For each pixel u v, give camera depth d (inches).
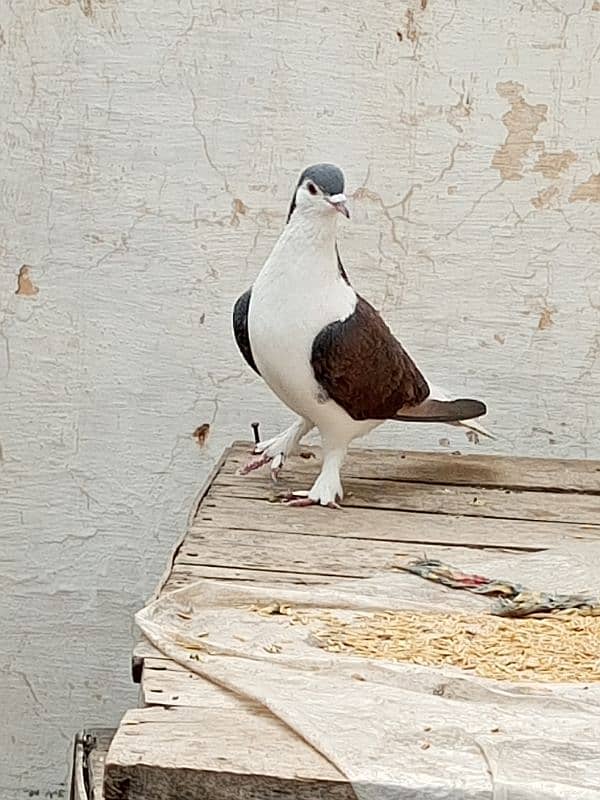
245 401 86.7
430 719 39.8
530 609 51.9
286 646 46.5
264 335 64.4
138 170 83.9
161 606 49.6
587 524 66.1
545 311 85.3
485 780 36.0
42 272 85.3
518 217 84.2
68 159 83.8
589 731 39.4
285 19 82.0
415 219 84.4
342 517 65.5
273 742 38.4
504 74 82.5
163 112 83.2
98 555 89.4
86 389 86.9
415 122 83.1
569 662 46.5
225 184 84.0
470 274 85.0
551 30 81.9
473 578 55.7
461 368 86.2
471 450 87.1
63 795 92.5
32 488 88.5
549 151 83.4
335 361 63.2
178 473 88.0
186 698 41.6
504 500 70.4
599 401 86.4
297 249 63.7
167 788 36.5
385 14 81.8
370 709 40.4
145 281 85.4
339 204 61.7
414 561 58.2
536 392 86.4
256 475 72.7
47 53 82.5
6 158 83.8
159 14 82.0
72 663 91.3
